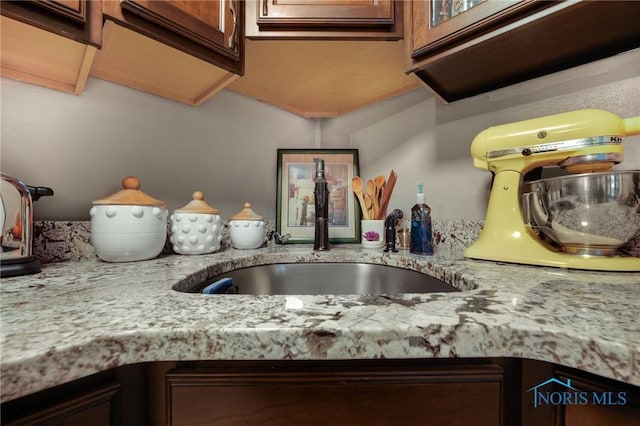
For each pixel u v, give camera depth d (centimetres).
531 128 61
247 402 30
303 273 85
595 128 53
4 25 49
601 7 52
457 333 27
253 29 74
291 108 122
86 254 70
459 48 64
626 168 64
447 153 95
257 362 30
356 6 71
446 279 59
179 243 78
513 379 30
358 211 113
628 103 63
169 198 90
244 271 77
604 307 32
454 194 93
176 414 30
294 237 111
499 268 58
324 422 30
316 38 74
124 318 29
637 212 50
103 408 28
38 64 63
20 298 36
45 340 24
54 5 49
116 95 80
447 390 30
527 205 63
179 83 83
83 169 74
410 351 27
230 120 107
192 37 64
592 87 68
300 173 116
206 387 30
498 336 27
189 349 27
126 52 67
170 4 60
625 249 62
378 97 113
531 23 56
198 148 98
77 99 73
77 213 73
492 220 68
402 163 109
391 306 33
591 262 53
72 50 58
